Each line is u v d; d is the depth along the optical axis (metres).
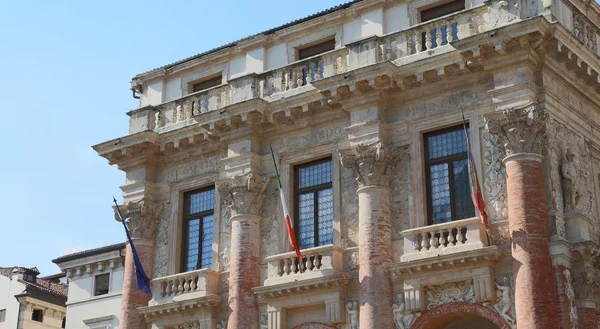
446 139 31.28
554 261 27.45
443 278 28.97
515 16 29.53
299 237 33.56
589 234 29.62
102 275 45.72
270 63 36.69
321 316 31.59
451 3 33.00
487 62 29.62
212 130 35.34
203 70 38.78
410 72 31.23
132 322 35.75
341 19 35.09
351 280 31.17
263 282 33.47
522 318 26.89
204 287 34.16
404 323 29.47
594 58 30.59
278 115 34.34
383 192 31.16
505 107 29.08
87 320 45.00
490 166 29.73
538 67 29.47
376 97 31.78
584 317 27.45
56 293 55.94
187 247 36.66
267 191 34.66
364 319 29.86
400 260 29.89
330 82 32.03
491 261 28.25
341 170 32.97
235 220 34.12
